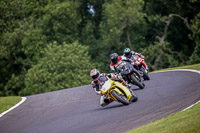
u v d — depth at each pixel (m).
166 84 46.19
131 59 50.84
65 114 37.16
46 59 130.00
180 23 146.75
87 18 164.12
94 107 39.00
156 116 27.78
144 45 151.25
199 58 121.44
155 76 58.34
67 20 151.00
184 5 139.62
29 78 127.31
